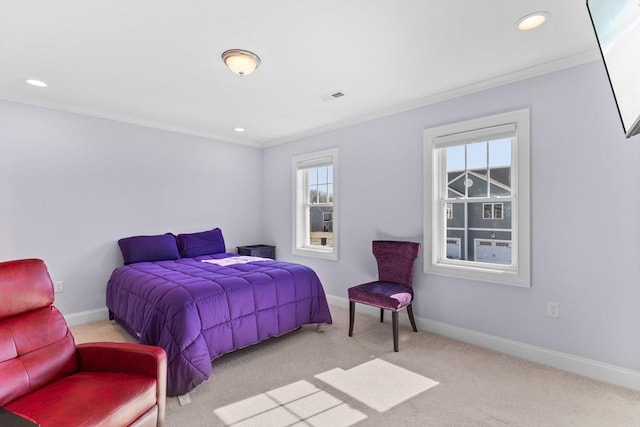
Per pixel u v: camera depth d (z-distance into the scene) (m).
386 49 2.19
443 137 2.99
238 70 2.27
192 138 4.32
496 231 2.84
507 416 1.81
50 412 1.22
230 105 3.31
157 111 3.50
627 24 1.11
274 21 1.86
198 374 2.03
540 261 2.46
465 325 2.88
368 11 1.77
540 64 2.41
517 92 2.56
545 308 2.44
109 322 3.39
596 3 1.30
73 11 1.75
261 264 3.34
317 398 2.00
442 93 2.97
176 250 3.83
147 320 2.27
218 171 4.59
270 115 3.65
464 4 1.72
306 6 1.72
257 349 2.71
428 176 3.11
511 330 2.61
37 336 1.54
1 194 2.98
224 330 2.38
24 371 1.43
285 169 4.73
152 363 1.50
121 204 3.69
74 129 3.38
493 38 2.05
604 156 2.20
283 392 2.07
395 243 3.18
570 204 2.33
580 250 2.29
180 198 4.20
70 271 3.34
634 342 2.10
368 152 3.64
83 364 1.61
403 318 3.29
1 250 2.98
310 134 4.32
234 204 4.78
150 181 3.93
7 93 2.94
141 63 2.38
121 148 3.70
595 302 2.24
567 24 1.90
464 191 2.99
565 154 2.35
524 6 1.73
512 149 2.66
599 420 1.77
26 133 3.11
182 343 2.05
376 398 2.00
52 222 3.24
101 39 2.04
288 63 2.39
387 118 3.45
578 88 2.29
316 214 4.49
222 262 3.50
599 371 2.21
